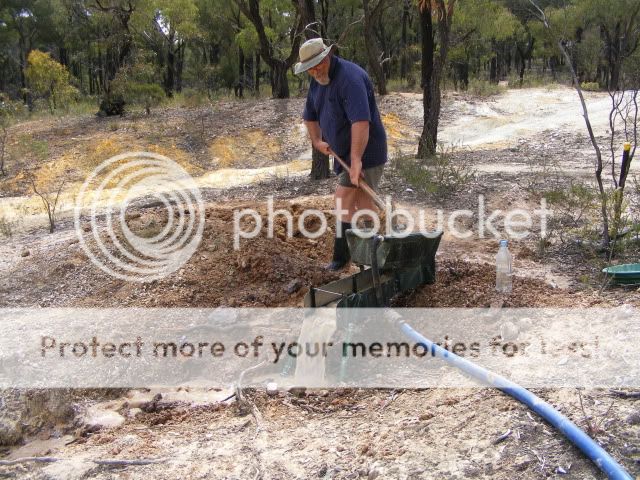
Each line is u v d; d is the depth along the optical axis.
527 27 28.80
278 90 19.12
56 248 7.04
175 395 4.65
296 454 3.46
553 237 6.28
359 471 3.18
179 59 28.44
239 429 3.92
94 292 5.96
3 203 10.91
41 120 18.12
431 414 3.55
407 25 27.58
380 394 4.04
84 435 4.31
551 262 5.65
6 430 4.38
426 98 11.20
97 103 22.59
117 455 3.76
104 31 23.06
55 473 3.57
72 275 6.30
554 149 12.34
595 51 24.44
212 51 29.41
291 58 18.53
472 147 13.38
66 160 13.62
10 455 4.22
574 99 18.95
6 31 33.06
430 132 10.72
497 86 22.27
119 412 4.52
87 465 3.62
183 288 5.80
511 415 3.33
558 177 8.69
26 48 35.19
